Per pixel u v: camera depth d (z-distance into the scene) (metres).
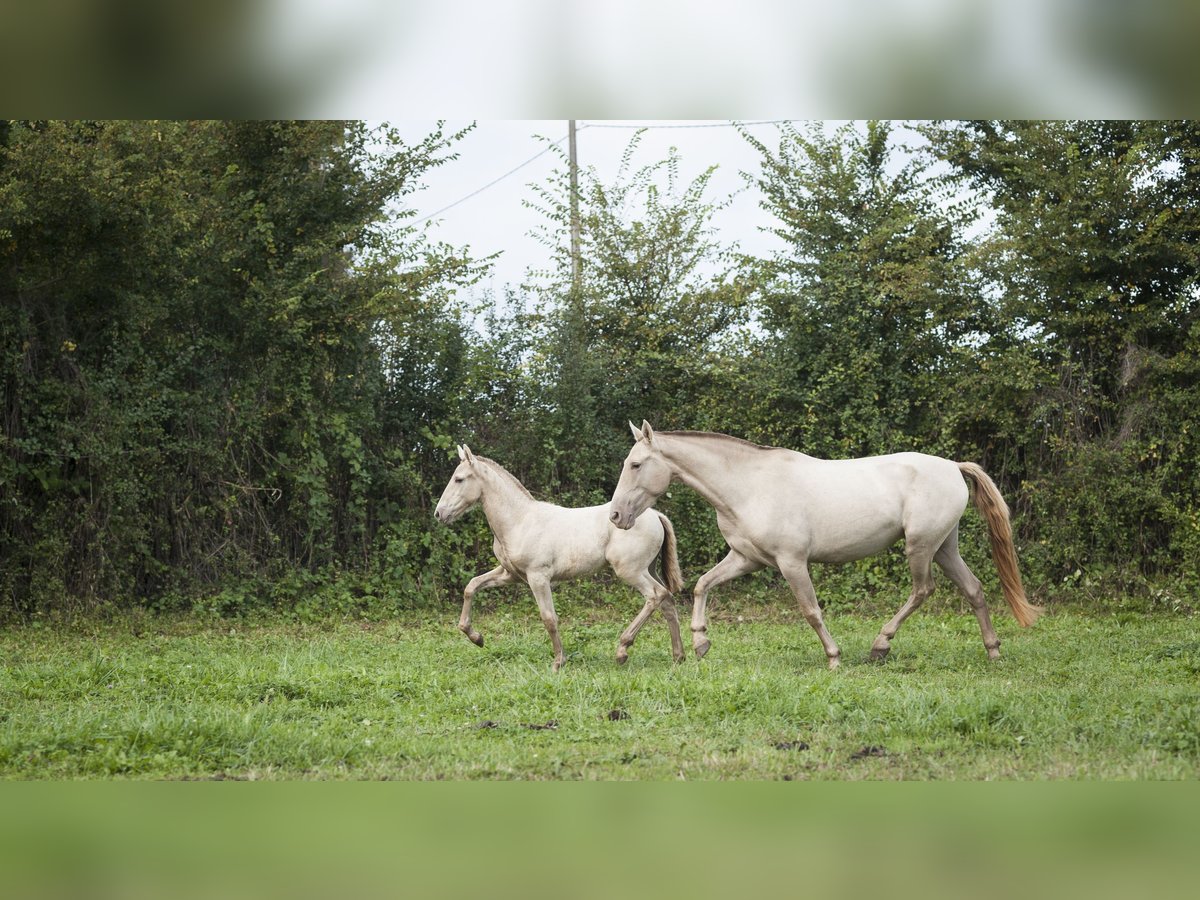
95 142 14.05
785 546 10.49
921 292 16.64
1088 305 16.16
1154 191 15.79
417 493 16.95
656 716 7.54
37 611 14.03
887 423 16.94
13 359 14.05
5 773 6.07
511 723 7.44
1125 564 15.91
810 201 18.03
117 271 14.09
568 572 10.83
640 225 18.92
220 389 15.80
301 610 15.27
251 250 15.87
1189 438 15.62
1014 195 17.23
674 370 18.08
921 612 15.59
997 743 6.62
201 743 6.55
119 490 14.42
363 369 16.95
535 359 17.50
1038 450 16.69
